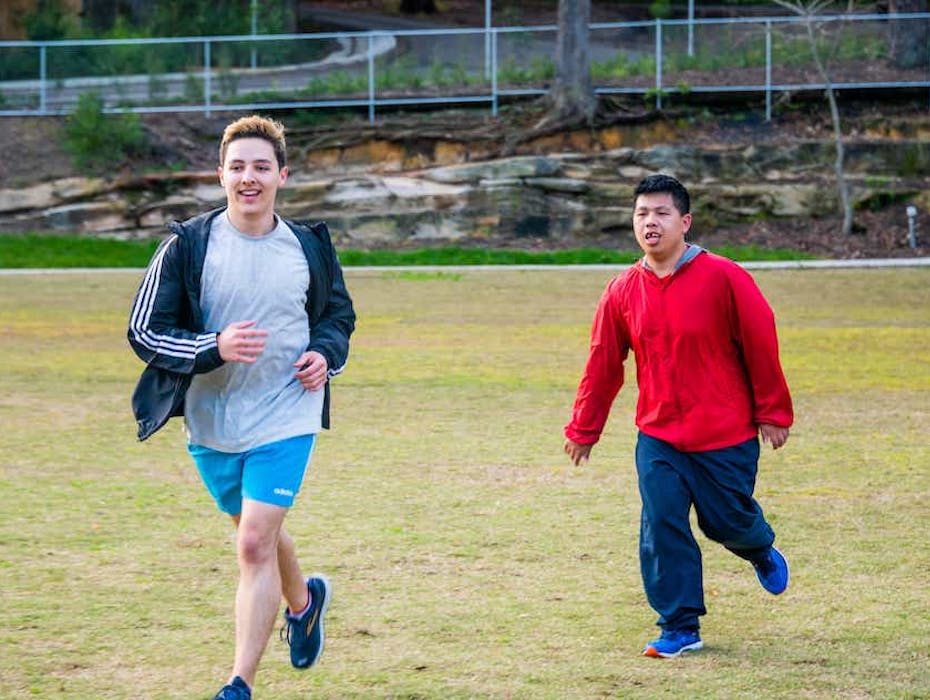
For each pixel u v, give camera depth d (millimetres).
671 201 11484
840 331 36156
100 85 69688
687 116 68625
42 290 47875
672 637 11695
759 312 11547
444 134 67375
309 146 67562
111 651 11789
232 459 10602
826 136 68062
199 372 10094
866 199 64375
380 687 10945
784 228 64062
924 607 13047
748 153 66125
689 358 11609
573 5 67500
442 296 45750
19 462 20031
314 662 11234
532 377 28703
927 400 25359
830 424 22969
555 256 60219
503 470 19453
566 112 67438
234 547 15297
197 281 10430
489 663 11492
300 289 10570
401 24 109875
